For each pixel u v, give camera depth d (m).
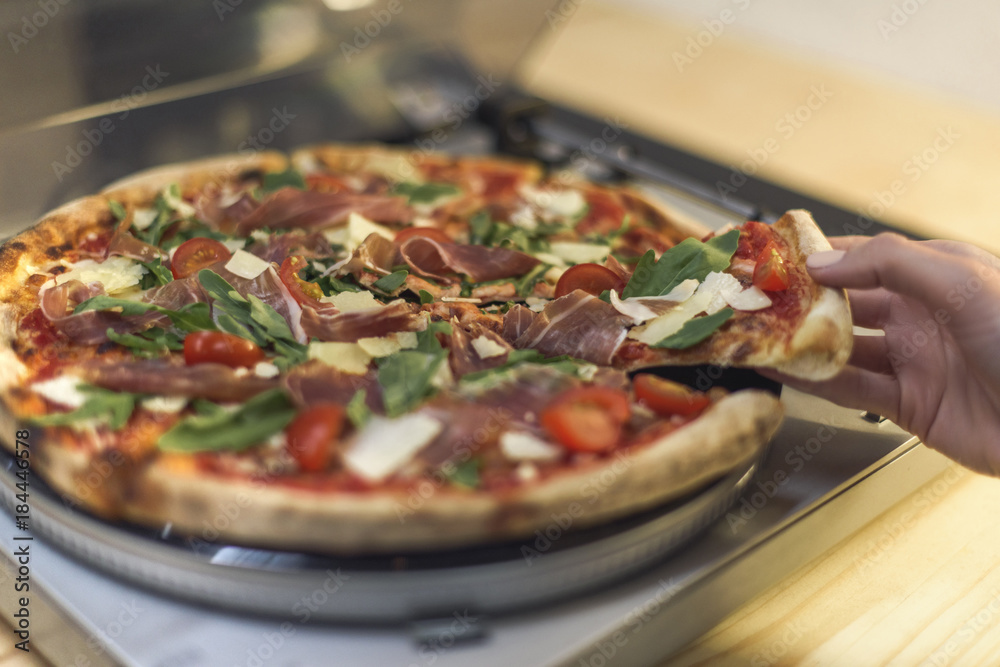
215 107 0.79
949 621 0.56
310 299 0.62
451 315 0.63
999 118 1.15
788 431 0.61
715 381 0.61
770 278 0.61
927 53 1.25
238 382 0.54
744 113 1.15
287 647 0.49
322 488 0.49
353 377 0.56
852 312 0.66
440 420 0.52
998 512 0.63
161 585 0.50
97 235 0.71
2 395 0.54
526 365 0.56
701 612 0.53
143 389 0.54
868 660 0.54
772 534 0.54
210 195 0.76
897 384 0.62
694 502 0.53
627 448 0.52
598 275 0.65
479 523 0.49
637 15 1.43
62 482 0.52
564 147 0.88
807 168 1.03
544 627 0.49
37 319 0.61
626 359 0.60
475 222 0.74
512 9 0.88
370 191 0.78
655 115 1.13
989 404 0.59
